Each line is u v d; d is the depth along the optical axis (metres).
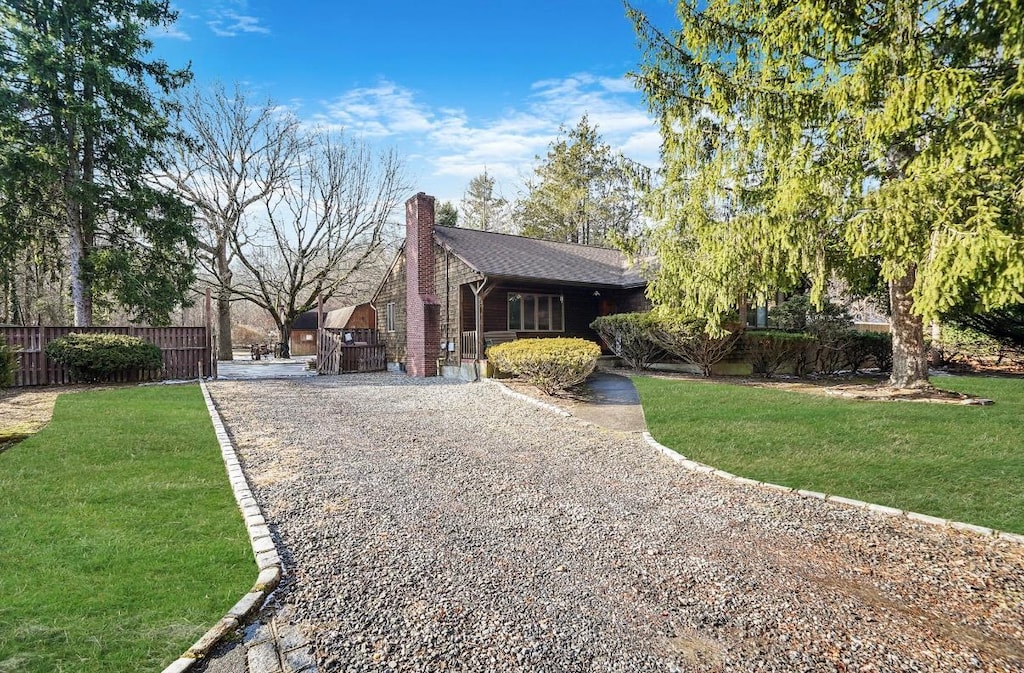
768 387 11.33
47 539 3.62
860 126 6.92
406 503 4.64
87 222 15.84
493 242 18.33
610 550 3.69
